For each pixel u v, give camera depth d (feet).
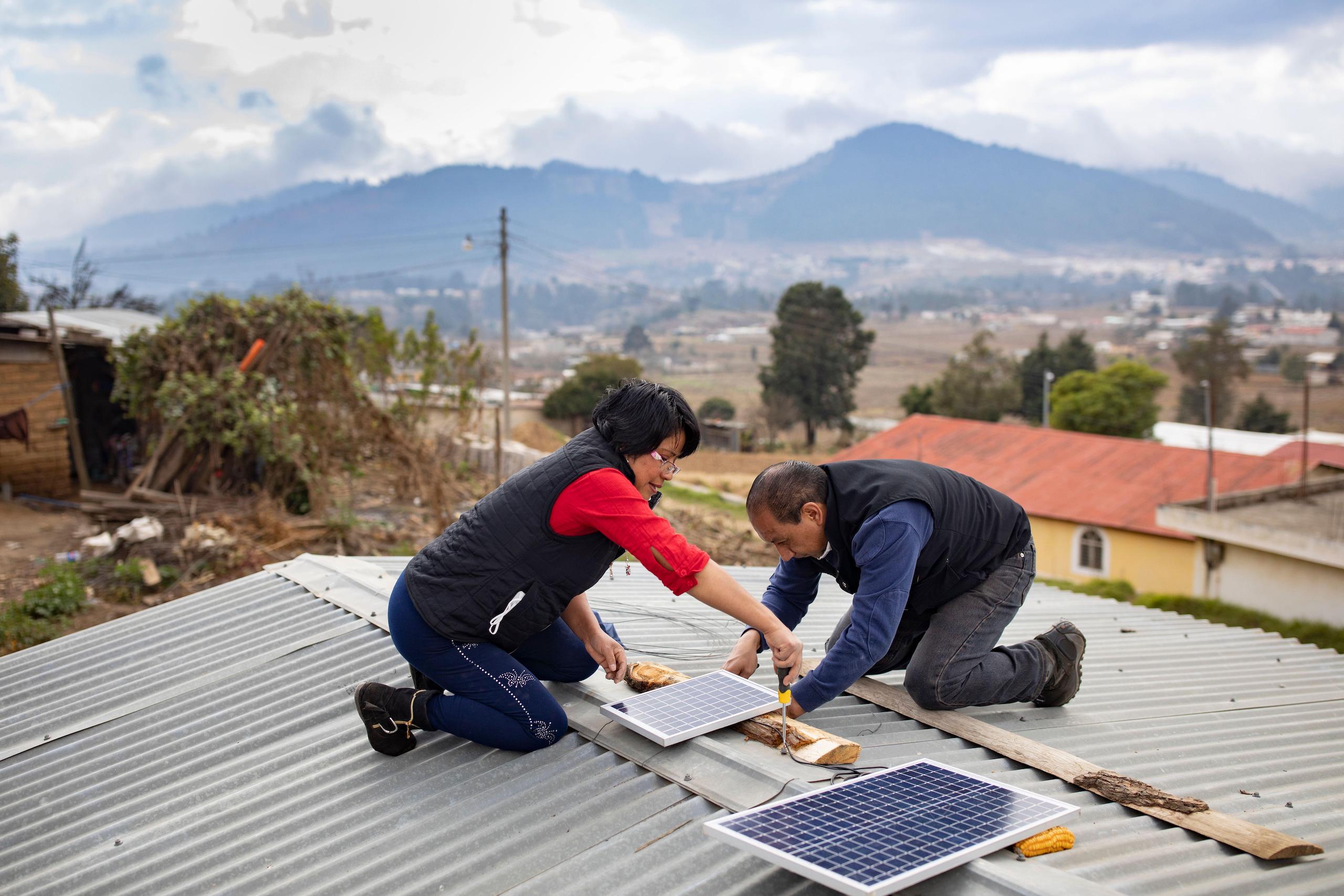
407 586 9.62
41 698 13.60
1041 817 7.09
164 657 14.34
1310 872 7.98
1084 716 12.28
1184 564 71.15
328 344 50.44
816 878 6.26
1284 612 56.85
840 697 11.98
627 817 8.52
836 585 21.44
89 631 15.83
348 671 13.02
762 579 23.15
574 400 173.58
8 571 41.93
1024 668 11.25
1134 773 10.40
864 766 9.14
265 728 11.85
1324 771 11.02
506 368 104.99
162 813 10.19
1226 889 7.48
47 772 11.66
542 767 9.66
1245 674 16.24
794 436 237.45
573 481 9.02
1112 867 7.56
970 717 11.16
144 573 37.91
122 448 64.34
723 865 7.52
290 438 45.29
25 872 9.62
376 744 10.29
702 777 8.82
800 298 217.36
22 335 63.62
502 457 64.03
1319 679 16.28
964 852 6.56
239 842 9.22
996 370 215.92
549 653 11.03
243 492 47.60
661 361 580.30
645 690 11.01
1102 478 83.92
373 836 8.95
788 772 8.63
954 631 10.93
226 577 38.17
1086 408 157.07
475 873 8.09
